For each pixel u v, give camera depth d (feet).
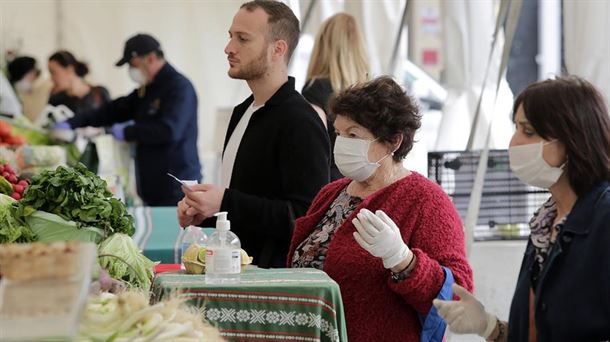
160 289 13.24
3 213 15.33
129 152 34.35
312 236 15.48
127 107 35.29
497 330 12.81
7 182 17.90
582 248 11.68
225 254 13.43
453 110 25.25
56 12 48.26
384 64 27.63
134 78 34.65
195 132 34.81
